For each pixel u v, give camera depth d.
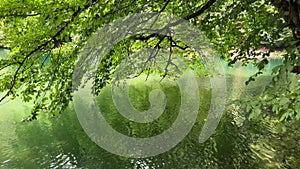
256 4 5.00
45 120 14.61
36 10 3.97
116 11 4.18
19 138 12.52
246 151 10.29
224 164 9.63
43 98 4.64
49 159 10.77
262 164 9.32
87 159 10.54
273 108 2.79
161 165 9.88
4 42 4.66
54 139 12.44
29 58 4.35
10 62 4.34
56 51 4.62
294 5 3.62
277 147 10.18
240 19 5.71
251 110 3.02
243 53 5.66
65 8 3.95
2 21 4.30
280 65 2.94
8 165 10.30
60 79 4.63
